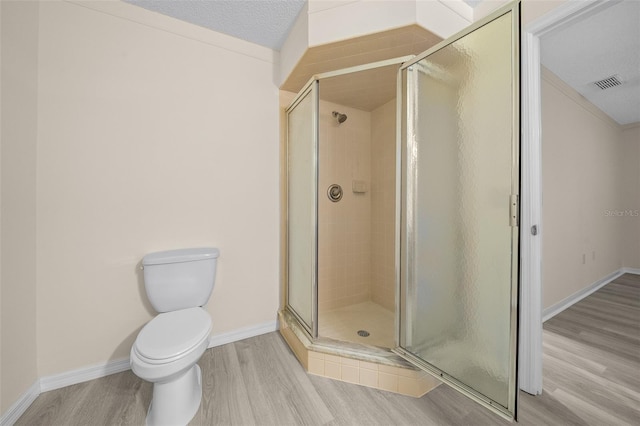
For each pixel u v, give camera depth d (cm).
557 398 130
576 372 150
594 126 294
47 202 134
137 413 120
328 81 187
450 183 121
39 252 132
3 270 113
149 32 158
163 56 162
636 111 311
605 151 318
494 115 103
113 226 149
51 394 131
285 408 121
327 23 146
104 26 147
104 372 146
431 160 130
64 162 138
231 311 184
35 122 131
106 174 147
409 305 140
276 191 202
